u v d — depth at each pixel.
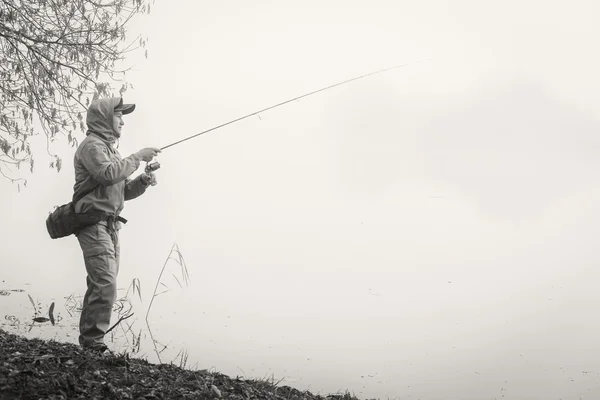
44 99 8.94
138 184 7.25
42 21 9.09
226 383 6.08
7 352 5.61
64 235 6.88
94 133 6.95
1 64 8.89
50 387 4.83
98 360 5.86
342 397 7.00
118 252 7.06
